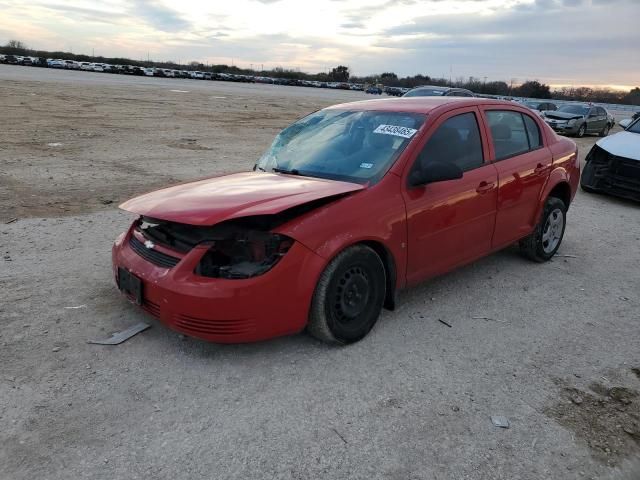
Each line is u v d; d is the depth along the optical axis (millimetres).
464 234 4496
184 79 88625
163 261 3492
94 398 3078
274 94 49812
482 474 2643
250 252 3363
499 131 5000
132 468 2570
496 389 3355
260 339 3369
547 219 5641
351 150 4277
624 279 5461
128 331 3811
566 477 2658
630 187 9133
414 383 3369
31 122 16500
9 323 3865
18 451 2643
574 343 4012
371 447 2785
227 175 4398
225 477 2543
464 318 4336
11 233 5934
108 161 10922
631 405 3258
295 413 3023
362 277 3725
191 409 3020
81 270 4938
